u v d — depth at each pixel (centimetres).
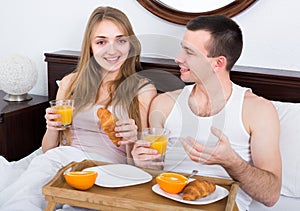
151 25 217
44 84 250
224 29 155
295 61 194
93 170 139
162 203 124
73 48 238
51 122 168
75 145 174
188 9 204
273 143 153
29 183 148
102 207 124
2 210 139
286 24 192
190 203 123
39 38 244
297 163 166
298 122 170
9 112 213
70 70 225
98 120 132
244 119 157
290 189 166
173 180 129
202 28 156
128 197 126
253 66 201
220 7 198
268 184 145
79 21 233
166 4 209
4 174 164
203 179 140
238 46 157
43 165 157
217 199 126
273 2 192
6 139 215
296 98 184
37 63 249
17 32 249
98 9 181
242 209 150
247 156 158
